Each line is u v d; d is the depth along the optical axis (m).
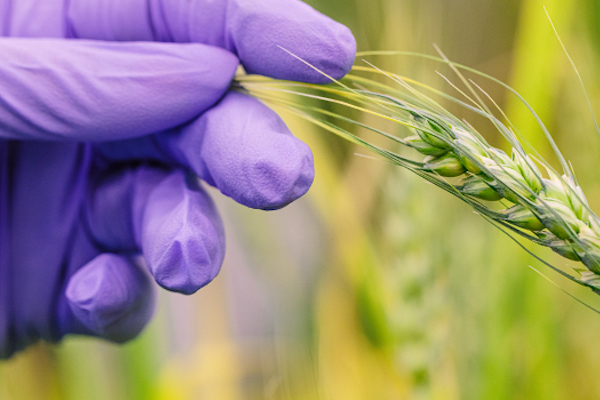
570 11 0.40
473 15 0.63
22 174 0.33
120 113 0.31
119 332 0.34
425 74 0.44
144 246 0.31
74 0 0.32
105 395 0.38
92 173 0.34
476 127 0.62
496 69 0.63
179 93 0.31
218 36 0.32
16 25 0.32
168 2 0.32
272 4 0.31
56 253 0.34
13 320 0.34
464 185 0.30
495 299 0.39
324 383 0.40
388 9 0.45
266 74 0.31
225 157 0.30
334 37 0.31
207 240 0.31
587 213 0.30
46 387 0.38
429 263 0.41
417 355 0.41
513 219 0.30
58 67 0.31
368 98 0.30
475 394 0.38
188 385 0.44
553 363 0.39
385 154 0.30
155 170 0.33
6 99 0.31
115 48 0.31
